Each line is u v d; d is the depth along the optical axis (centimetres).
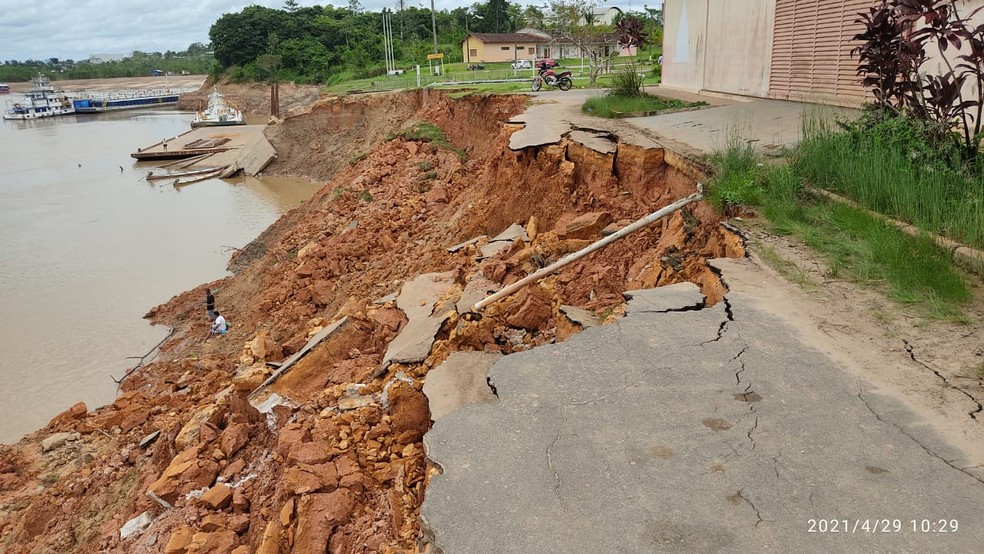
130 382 1515
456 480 389
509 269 1022
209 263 2386
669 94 2103
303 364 951
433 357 803
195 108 8912
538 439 423
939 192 681
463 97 2742
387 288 1480
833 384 462
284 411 832
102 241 2677
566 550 332
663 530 341
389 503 560
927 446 393
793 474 376
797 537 331
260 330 1641
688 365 500
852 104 1296
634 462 395
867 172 749
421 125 2875
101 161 4781
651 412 444
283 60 8050
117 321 1894
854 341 518
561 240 1091
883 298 584
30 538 941
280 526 580
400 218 1997
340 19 9162
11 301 2056
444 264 1340
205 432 901
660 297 634
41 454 1173
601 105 1720
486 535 346
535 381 494
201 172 4125
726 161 914
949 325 527
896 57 858
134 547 721
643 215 1064
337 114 4222
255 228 2823
